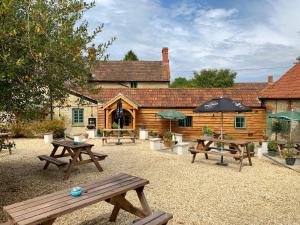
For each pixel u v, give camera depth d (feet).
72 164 29.58
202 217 20.31
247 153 37.37
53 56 17.16
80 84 21.12
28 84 18.04
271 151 46.83
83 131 72.08
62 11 18.53
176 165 36.78
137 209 17.94
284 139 61.52
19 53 16.08
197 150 37.99
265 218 20.43
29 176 30.04
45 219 12.48
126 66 107.86
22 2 16.89
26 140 57.98
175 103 72.64
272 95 65.72
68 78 20.34
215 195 25.18
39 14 16.80
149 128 72.23
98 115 72.08
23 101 19.77
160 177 30.68
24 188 25.91
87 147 31.32
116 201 17.74
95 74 102.27
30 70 17.13
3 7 14.37
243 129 72.23
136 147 52.37
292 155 40.50
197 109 39.75
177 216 20.35
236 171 34.40
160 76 103.81
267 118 70.33
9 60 15.10
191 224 19.10
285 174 33.60
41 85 19.26
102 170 32.78
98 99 72.33
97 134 67.87
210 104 39.14
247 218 20.36
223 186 27.91
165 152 47.26
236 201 23.80
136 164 36.94
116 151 47.37
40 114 21.58
